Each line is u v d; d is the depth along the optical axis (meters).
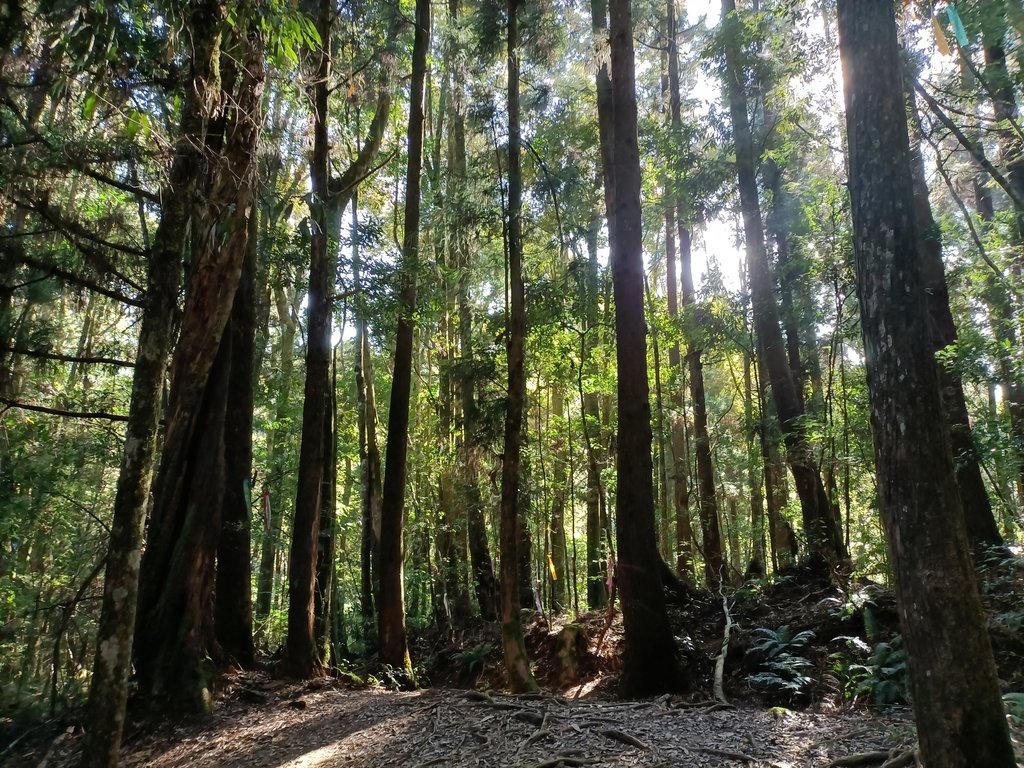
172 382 8.55
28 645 10.15
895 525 3.30
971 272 10.44
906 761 4.51
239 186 6.33
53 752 7.20
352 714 7.77
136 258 9.36
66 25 4.77
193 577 8.54
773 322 12.87
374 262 11.05
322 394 10.60
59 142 7.09
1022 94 9.17
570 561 26.02
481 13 10.29
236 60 5.18
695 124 14.86
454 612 15.85
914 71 9.07
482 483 14.30
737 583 14.40
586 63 14.91
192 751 7.20
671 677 8.15
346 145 13.22
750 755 5.15
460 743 6.18
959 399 9.62
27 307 9.12
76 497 12.23
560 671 10.67
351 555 21.42
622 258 8.84
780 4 10.69
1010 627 7.17
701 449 16.05
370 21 12.00
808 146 13.43
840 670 7.75
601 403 19.45
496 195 10.82
